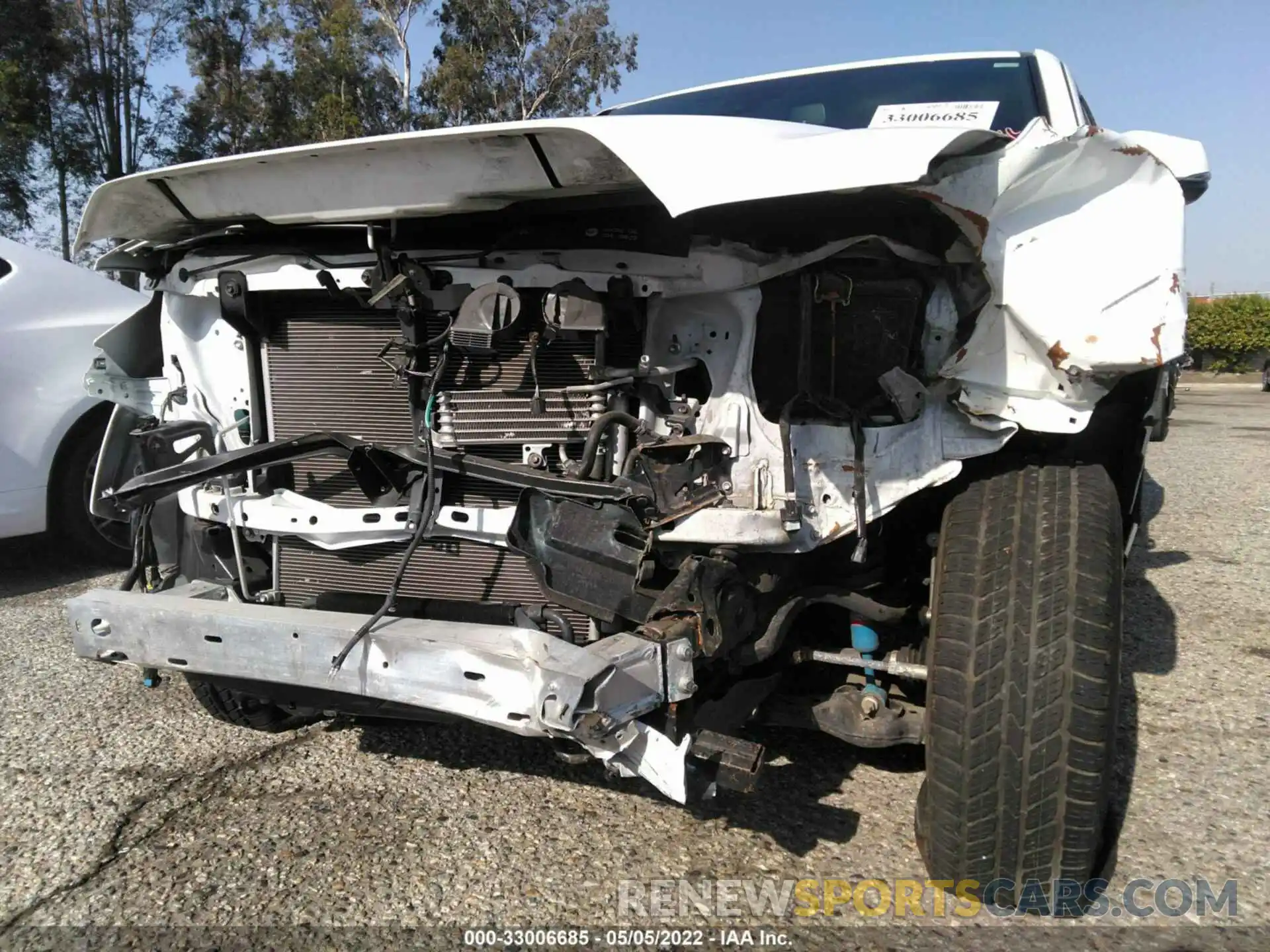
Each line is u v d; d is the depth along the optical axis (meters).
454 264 2.29
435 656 1.95
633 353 2.30
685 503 2.09
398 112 27.34
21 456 4.93
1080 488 2.12
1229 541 5.87
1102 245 1.96
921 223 2.11
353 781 2.76
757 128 1.99
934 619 2.09
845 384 2.24
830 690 2.59
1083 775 1.93
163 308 2.79
